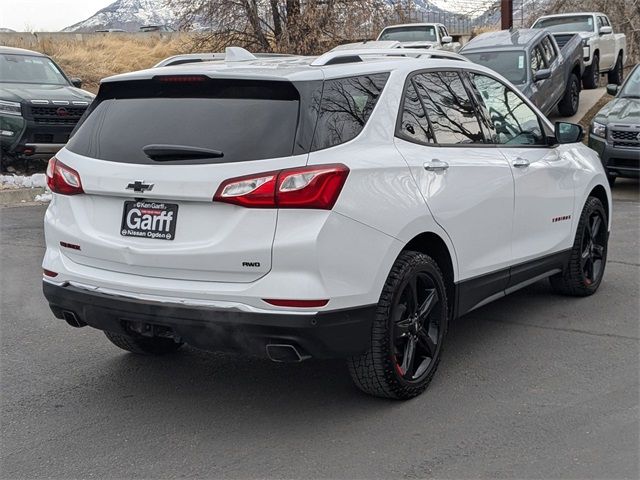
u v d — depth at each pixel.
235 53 5.20
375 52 5.60
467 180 5.10
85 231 4.54
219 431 4.38
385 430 4.34
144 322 4.31
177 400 4.82
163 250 4.24
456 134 5.24
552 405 4.63
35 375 5.25
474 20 29.23
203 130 4.29
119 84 4.70
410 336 4.67
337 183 4.09
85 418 4.58
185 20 21.50
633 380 5.01
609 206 7.14
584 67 19.36
